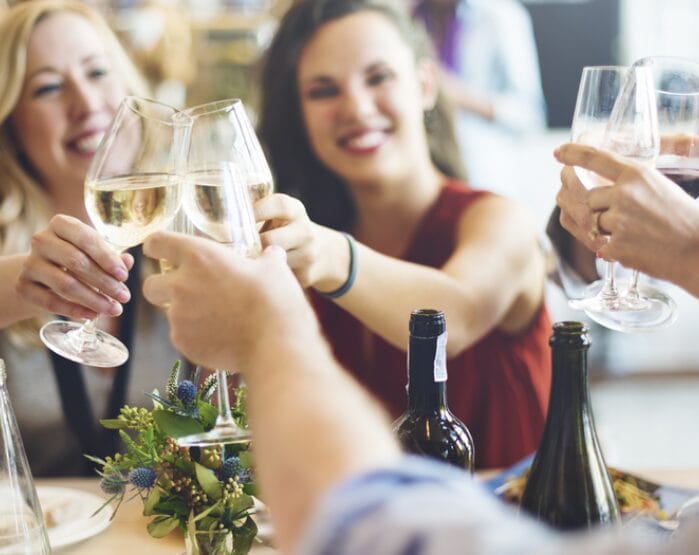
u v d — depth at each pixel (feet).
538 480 3.34
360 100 6.97
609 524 3.27
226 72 12.64
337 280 4.58
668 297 4.46
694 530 1.47
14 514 3.27
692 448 11.46
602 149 3.92
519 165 13.16
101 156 3.67
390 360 6.47
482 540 1.47
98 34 6.93
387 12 7.11
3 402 3.32
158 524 3.47
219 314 2.33
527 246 6.29
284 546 1.78
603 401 12.99
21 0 7.02
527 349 6.48
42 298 4.12
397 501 1.53
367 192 7.12
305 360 2.12
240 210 3.10
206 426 3.40
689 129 4.07
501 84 12.78
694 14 13.69
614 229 3.79
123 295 4.05
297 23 7.06
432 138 7.57
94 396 6.35
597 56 13.52
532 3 13.25
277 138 7.29
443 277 5.27
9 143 6.87
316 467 1.78
